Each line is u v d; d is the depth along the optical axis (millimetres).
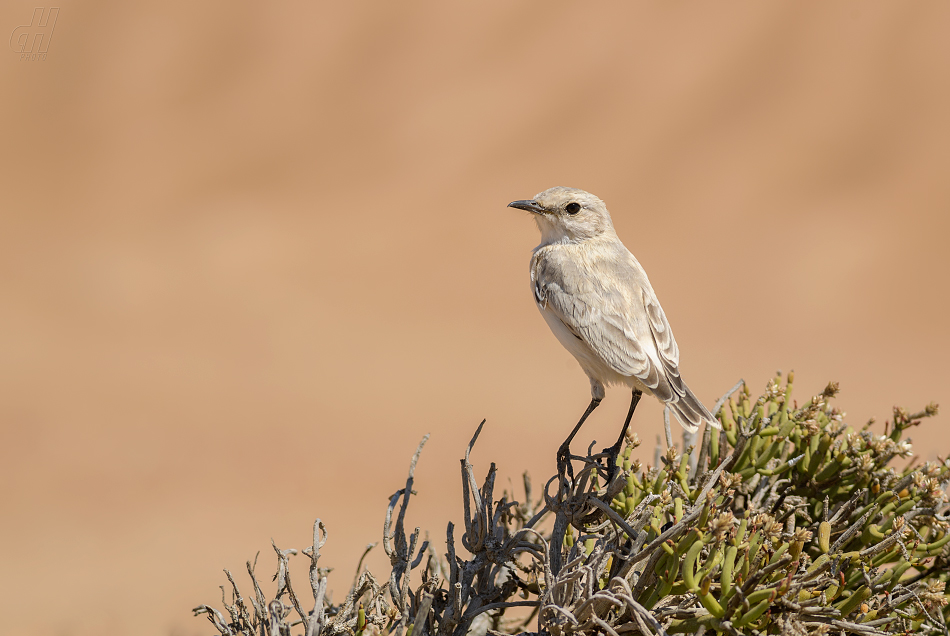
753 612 3773
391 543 4531
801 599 3998
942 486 4793
